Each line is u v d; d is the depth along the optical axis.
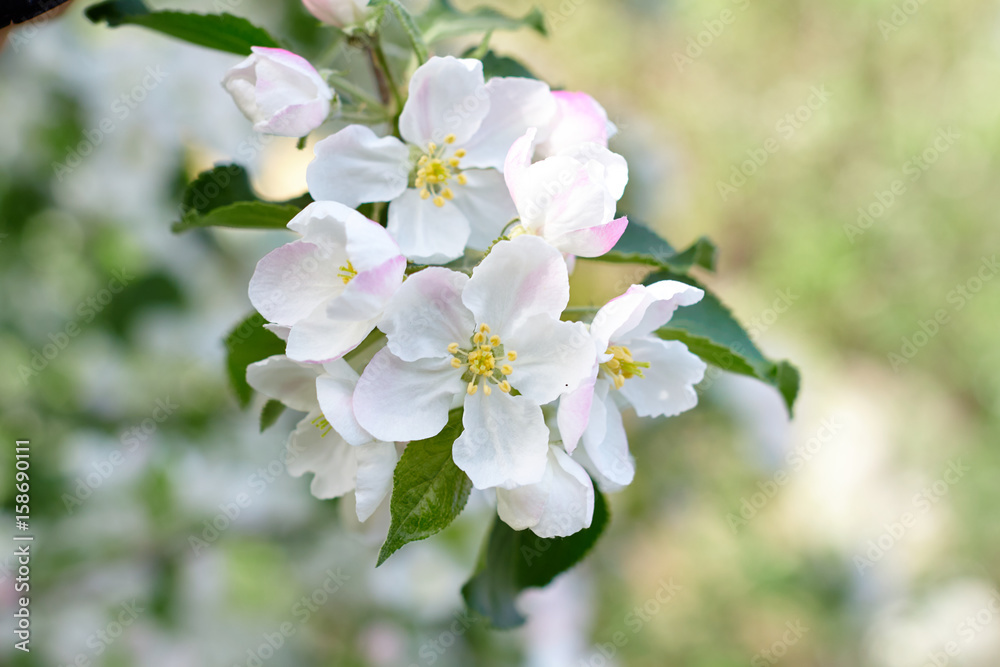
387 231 0.30
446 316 0.30
